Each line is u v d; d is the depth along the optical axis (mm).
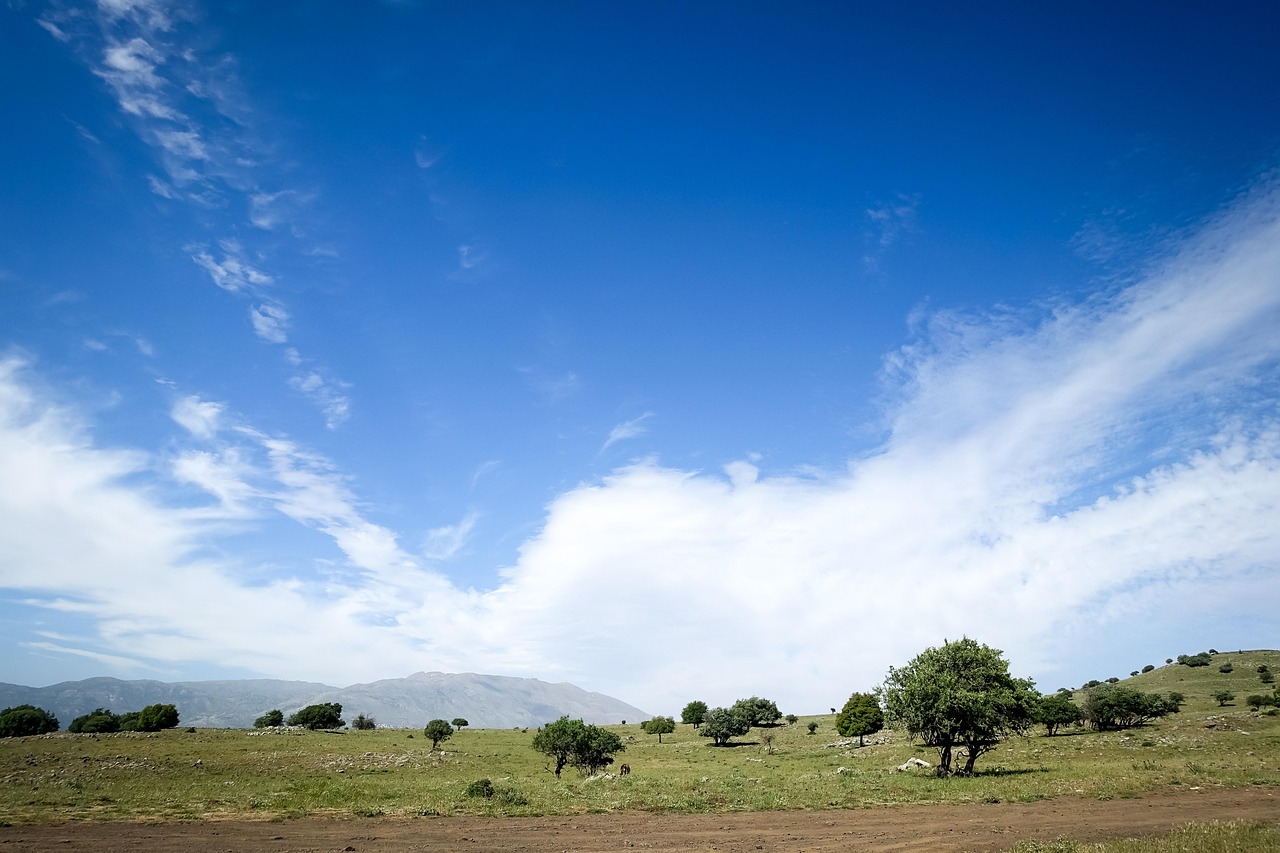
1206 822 24656
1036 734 86625
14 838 23391
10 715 100938
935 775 44000
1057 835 23359
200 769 58438
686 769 67188
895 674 47594
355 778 56281
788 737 114812
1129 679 161625
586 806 31359
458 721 140375
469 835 24125
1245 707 98375
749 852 21062
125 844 22250
